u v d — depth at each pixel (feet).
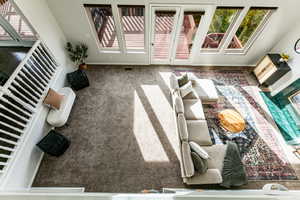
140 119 15.23
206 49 18.06
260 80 17.15
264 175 12.53
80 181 12.10
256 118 15.34
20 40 13.51
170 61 19.20
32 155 11.82
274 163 13.03
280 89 15.78
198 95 14.94
